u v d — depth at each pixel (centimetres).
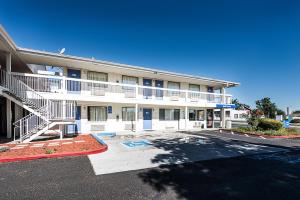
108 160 700
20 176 530
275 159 777
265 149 987
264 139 1371
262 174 589
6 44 961
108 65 1426
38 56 1196
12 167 604
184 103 1864
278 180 539
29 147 848
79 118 1481
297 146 1096
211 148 978
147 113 1834
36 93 1118
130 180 516
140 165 650
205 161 728
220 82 2114
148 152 844
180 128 2047
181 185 491
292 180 539
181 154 825
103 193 436
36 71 1717
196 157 782
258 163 712
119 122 1662
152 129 1850
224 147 1016
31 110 1016
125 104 1678
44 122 1029
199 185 493
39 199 404
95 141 1033
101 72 1598
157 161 704
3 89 938
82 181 502
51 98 1212
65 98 1258
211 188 476
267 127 1744
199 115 2186
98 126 1554
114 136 1362
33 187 462
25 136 980
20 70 1576
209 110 2281
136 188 466
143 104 1677
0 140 1042
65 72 1450
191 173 584
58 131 1255
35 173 554
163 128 1928
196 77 1923
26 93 1084
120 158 732
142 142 1103
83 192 439
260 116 1981
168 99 1961
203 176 561
